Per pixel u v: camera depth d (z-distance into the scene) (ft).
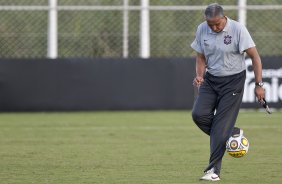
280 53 207.92
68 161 111.86
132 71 189.47
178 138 141.08
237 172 101.76
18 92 187.21
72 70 188.34
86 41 204.33
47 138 141.08
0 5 204.54
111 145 130.93
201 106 94.58
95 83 189.06
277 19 207.92
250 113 187.52
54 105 188.65
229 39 92.38
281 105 190.29
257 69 92.63
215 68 94.02
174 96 190.39
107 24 204.54
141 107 190.29
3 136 144.25
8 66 186.60
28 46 204.54
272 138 141.38
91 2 207.10
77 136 144.05
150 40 204.95
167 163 110.01
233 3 208.64
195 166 107.14
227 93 93.76
